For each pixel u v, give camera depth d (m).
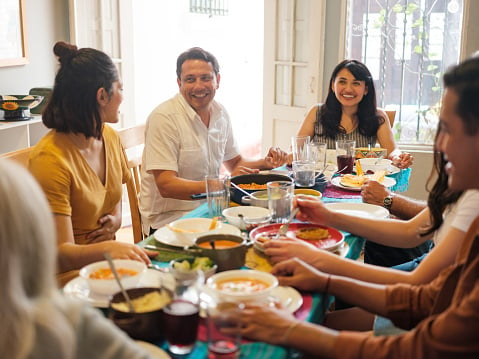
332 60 4.55
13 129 3.72
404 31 4.62
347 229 1.86
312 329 1.20
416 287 1.42
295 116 4.68
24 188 0.79
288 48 4.64
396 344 1.16
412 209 2.21
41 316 0.81
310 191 2.28
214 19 7.57
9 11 3.91
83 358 0.88
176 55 7.04
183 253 1.65
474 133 1.10
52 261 0.83
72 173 1.86
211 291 1.30
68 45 1.90
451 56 4.58
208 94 2.69
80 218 1.96
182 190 2.52
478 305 1.07
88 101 1.88
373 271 1.52
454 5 4.48
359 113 3.36
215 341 1.11
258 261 1.60
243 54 8.19
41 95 3.99
